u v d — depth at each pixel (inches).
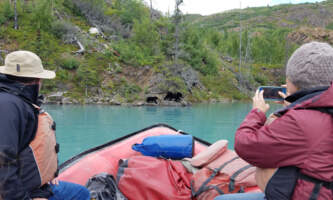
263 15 7539.4
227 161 104.1
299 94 44.1
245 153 46.2
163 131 172.2
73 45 1007.6
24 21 1045.8
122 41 1162.6
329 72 42.2
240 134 48.0
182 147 118.4
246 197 58.2
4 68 56.2
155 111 584.1
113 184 93.4
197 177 98.3
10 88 50.9
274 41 2236.7
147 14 1744.6
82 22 1267.2
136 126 374.6
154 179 97.7
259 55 2127.2
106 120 425.7
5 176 41.8
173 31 1300.4
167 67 1007.0
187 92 943.7
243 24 6850.4
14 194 43.3
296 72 44.6
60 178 96.2
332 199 39.2
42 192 57.9
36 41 952.9
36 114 54.1
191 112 584.1
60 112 517.7
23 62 55.5
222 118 487.5
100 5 1391.5
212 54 1478.8
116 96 779.4
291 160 41.3
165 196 92.4
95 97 761.0
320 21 6717.5
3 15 1027.3
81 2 1331.2
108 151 127.7
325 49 43.1
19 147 49.7
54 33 1034.1
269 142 42.4
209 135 335.0
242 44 2188.7
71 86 787.4
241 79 1358.3
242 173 92.2
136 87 848.3
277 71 1753.2
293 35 4101.9
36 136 53.7
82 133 322.0
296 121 40.3
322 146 39.0
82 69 845.2
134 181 95.4
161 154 119.1
